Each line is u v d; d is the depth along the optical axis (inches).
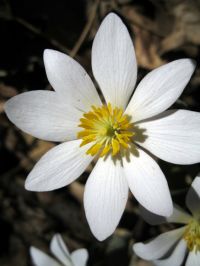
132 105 2.4
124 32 2.3
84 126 2.5
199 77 3.3
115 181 2.5
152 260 2.7
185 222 2.8
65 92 2.5
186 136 2.3
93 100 2.5
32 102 2.5
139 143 2.4
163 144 2.4
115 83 2.4
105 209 2.4
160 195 2.3
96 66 2.4
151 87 2.4
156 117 2.4
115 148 2.4
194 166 3.0
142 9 3.5
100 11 3.6
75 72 2.5
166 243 2.7
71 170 2.5
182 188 3.0
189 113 2.3
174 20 3.4
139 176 2.4
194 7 3.4
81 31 3.6
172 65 2.3
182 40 3.4
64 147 2.5
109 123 2.5
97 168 2.5
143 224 3.4
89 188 2.5
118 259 3.4
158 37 3.5
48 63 2.4
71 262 3.2
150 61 3.4
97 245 3.5
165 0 3.4
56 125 2.5
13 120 2.4
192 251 2.8
